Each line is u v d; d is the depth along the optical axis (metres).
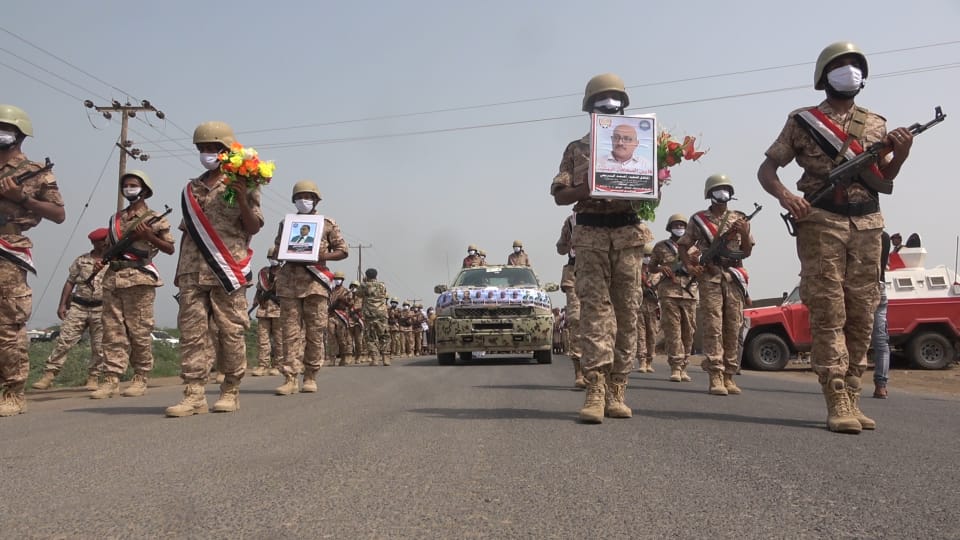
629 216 4.89
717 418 4.90
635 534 2.12
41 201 5.55
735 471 3.01
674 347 9.84
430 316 30.38
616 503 2.47
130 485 2.75
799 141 4.59
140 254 7.66
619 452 3.45
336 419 4.75
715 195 7.71
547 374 10.10
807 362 18.12
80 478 2.89
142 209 7.60
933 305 14.80
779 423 4.67
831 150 4.45
